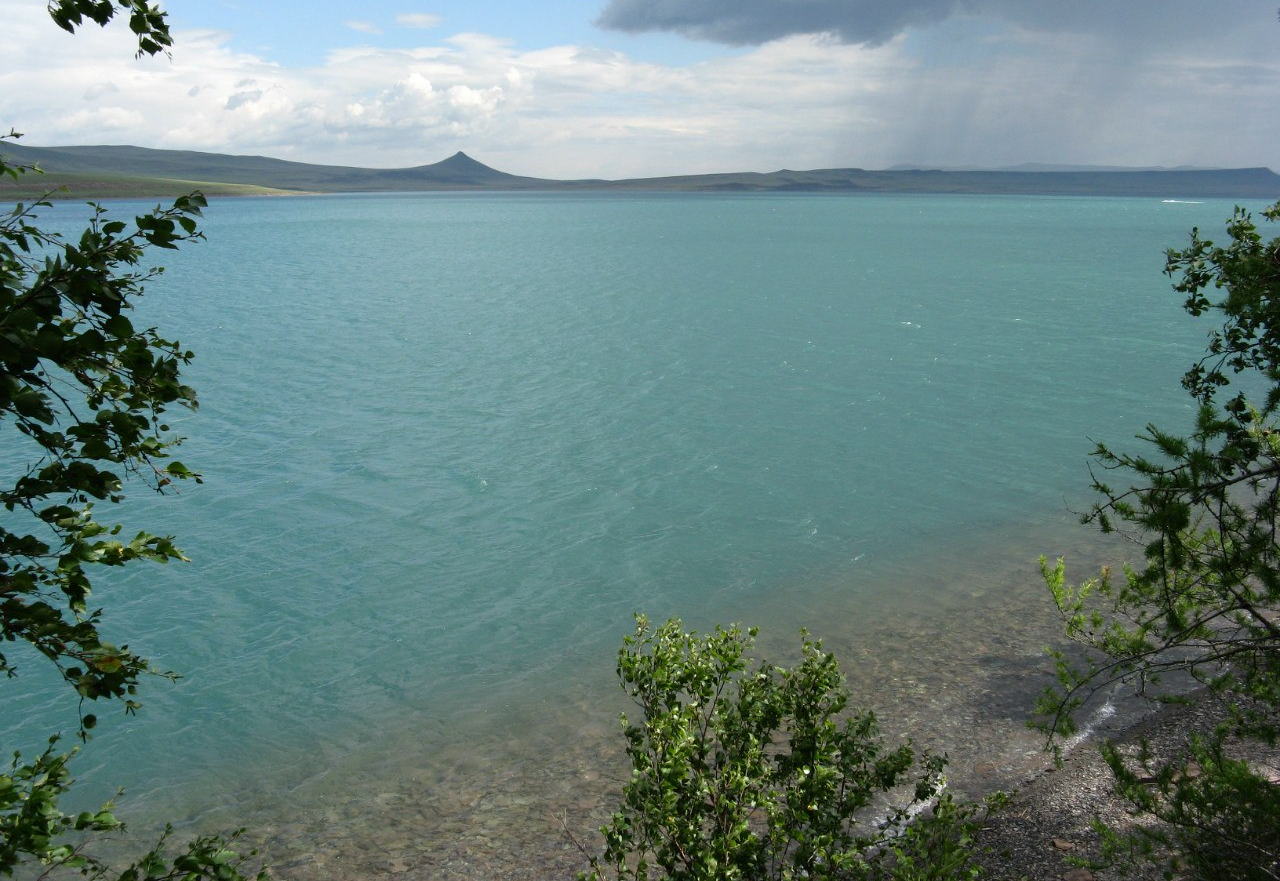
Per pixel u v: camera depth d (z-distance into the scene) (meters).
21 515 24.19
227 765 13.62
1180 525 6.60
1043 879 9.17
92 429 3.84
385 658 16.94
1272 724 8.33
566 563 21.42
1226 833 6.98
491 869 10.56
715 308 67.50
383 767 13.29
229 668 16.64
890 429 33.34
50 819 3.83
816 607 18.34
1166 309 65.50
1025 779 11.37
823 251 124.31
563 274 94.12
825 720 6.95
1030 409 36.06
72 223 163.75
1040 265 102.50
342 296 76.00
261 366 45.81
